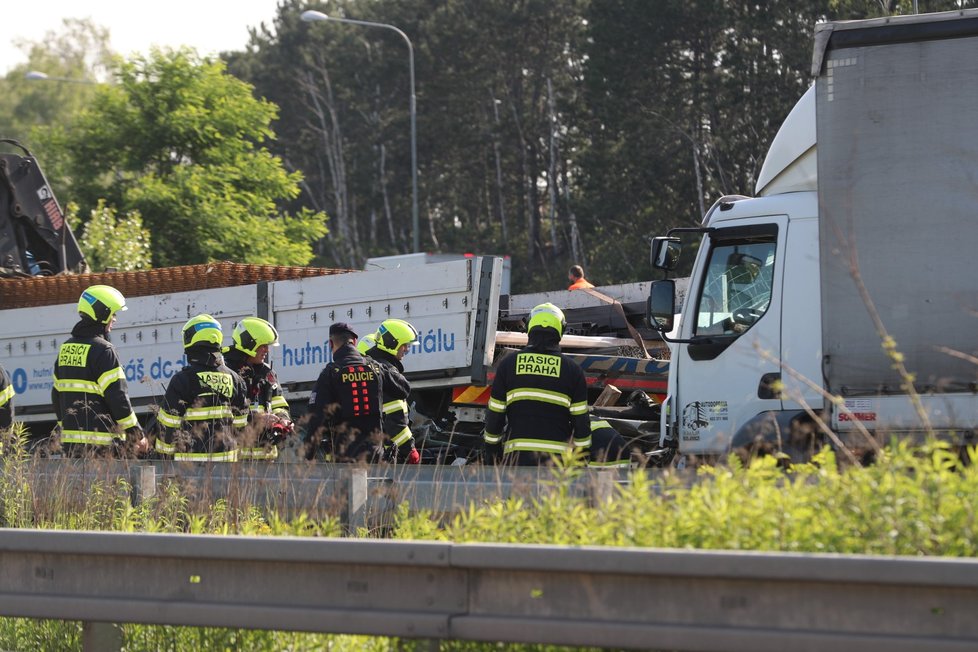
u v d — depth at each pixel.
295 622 11.26
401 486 15.56
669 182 96.00
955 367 16.98
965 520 10.69
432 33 127.06
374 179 133.88
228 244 71.31
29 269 38.75
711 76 90.88
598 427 19.89
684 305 20.16
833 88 17.66
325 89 143.50
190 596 11.82
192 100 74.75
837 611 9.77
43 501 17.42
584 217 99.81
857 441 16.53
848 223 17.53
